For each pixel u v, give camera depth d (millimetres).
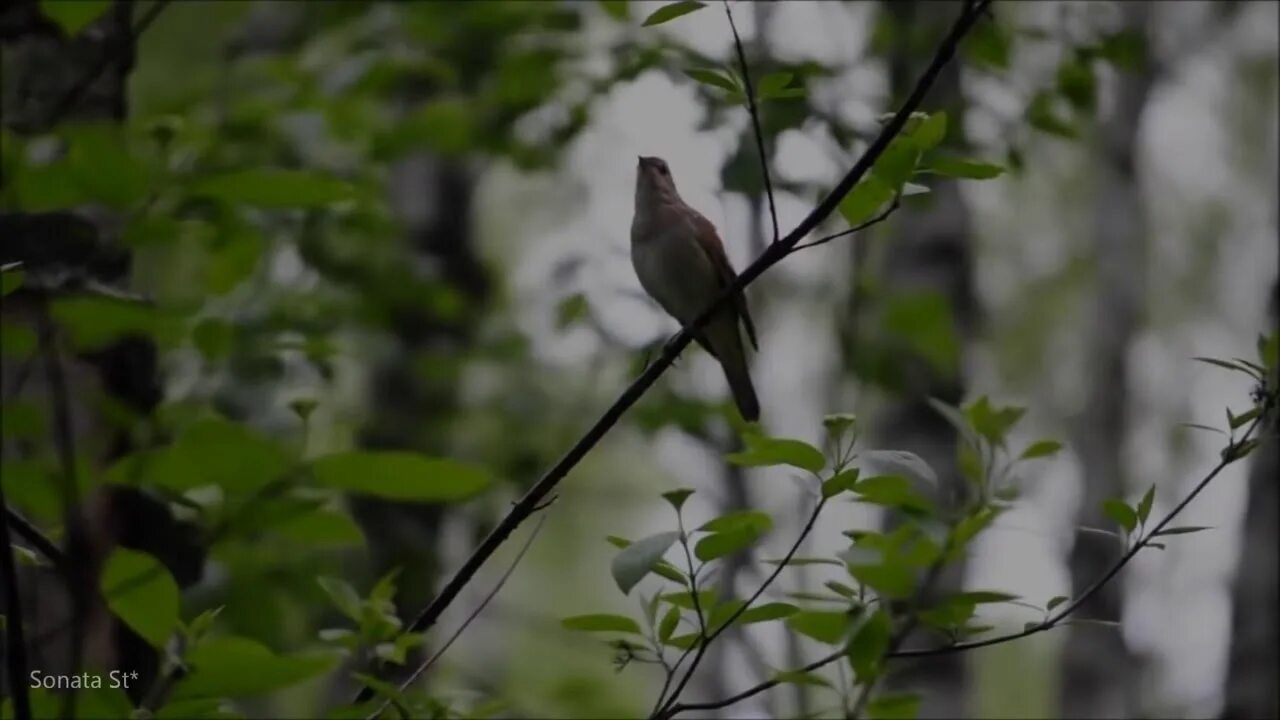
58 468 5586
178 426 8289
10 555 4555
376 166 12398
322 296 11422
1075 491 17781
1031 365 21172
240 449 4707
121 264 7289
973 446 7086
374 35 11922
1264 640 12391
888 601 6148
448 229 15836
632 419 11680
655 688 15648
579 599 20281
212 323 8180
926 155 6078
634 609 20219
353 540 5102
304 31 12734
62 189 5652
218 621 8719
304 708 12227
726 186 10211
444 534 13500
